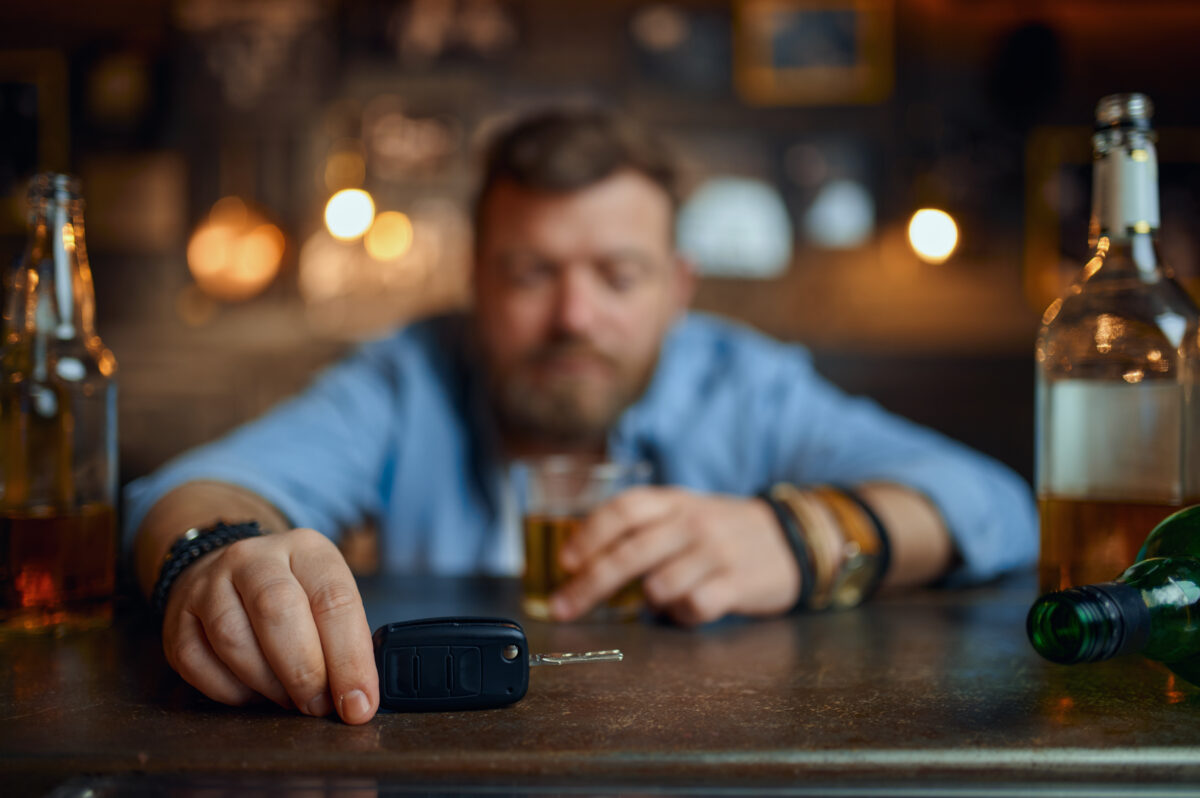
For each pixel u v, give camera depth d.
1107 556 0.51
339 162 2.75
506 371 1.23
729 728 0.39
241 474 0.75
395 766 0.35
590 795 0.34
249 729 0.39
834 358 2.65
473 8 2.74
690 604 0.61
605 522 0.63
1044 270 2.77
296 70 2.74
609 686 0.47
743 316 2.79
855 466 1.07
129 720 0.41
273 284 2.74
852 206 2.81
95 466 0.58
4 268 0.63
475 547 1.28
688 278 1.47
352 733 0.39
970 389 2.65
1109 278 0.52
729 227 2.79
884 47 2.76
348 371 1.32
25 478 0.56
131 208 2.78
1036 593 0.75
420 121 2.75
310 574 0.44
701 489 1.35
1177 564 0.41
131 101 2.75
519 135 1.22
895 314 2.80
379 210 2.74
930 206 2.78
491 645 0.42
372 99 2.73
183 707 0.43
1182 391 0.50
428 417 1.29
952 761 0.36
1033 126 2.77
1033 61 2.71
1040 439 0.55
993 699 0.44
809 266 2.81
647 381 1.30
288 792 0.34
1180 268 2.73
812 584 0.65
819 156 2.81
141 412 2.62
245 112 2.75
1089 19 2.76
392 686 0.41
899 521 0.74
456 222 2.74
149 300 2.79
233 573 0.44
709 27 2.76
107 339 2.61
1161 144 2.74
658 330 1.27
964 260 2.79
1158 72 2.75
